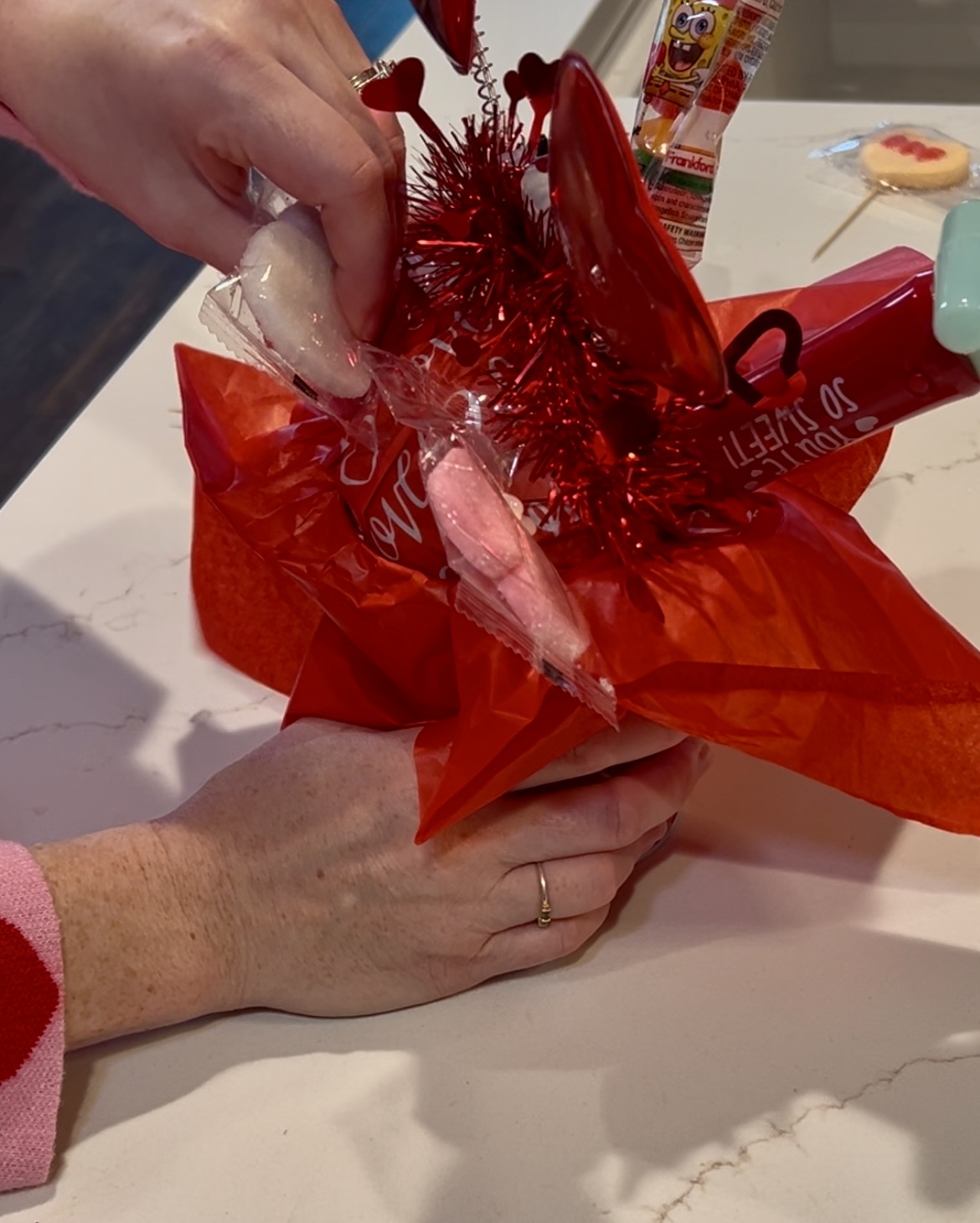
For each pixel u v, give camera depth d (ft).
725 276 2.07
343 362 1.11
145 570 1.78
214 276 2.24
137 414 2.00
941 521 1.69
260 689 1.64
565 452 1.11
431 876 1.27
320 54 1.13
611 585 1.15
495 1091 1.22
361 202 1.07
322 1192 1.17
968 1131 1.14
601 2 2.63
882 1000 1.24
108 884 1.29
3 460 2.34
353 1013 1.30
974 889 1.32
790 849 1.38
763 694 1.18
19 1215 1.18
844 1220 1.10
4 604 1.76
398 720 1.40
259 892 1.30
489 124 1.11
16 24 1.13
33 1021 1.20
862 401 1.04
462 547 1.06
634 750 1.30
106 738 1.60
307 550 1.28
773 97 2.99
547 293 1.08
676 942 1.32
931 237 2.10
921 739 1.20
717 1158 1.15
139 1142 1.22
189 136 1.11
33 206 2.68
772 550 1.18
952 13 2.96
